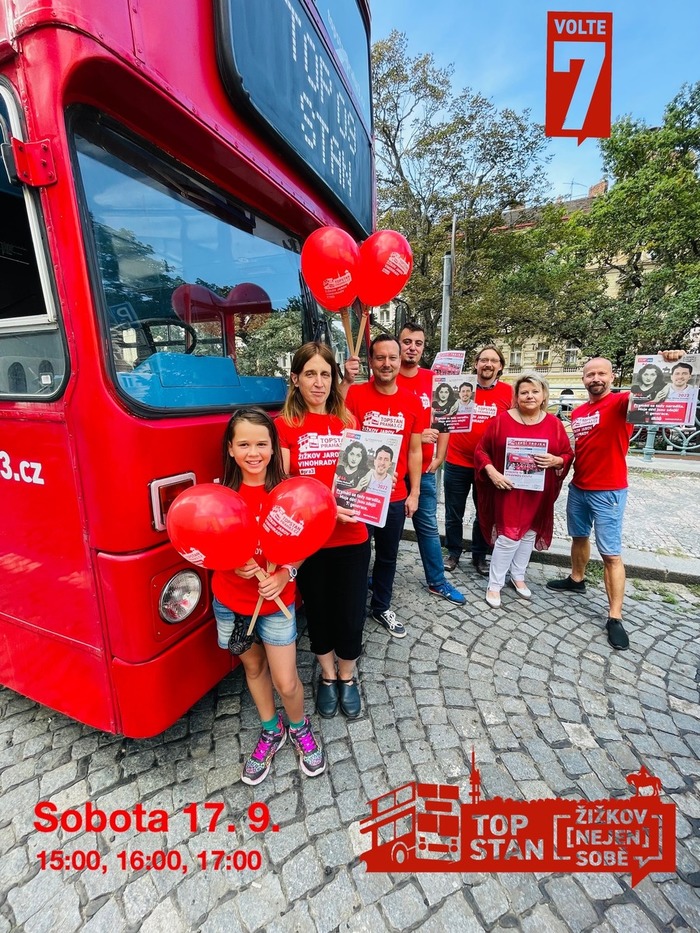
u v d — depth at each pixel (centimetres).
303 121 221
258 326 236
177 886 151
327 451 196
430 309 1661
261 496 173
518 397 316
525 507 321
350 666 226
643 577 384
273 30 190
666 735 218
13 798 180
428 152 1535
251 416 160
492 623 311
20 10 118
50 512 154
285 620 174
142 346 159
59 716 220
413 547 448
